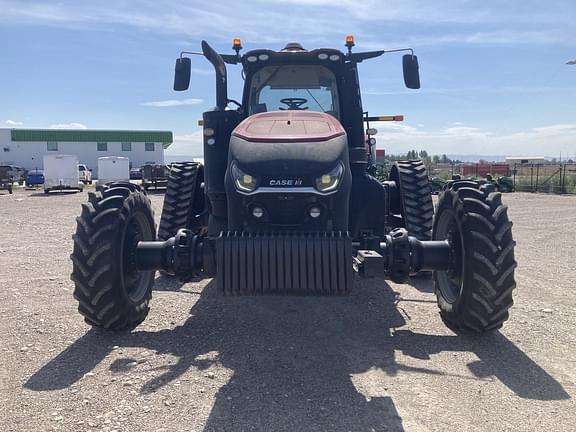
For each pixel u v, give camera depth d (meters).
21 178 42.28
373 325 4.77
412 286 6.29
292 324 4.81
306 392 3.38
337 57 5.47
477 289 4.04
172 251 4.23
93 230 4.15
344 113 5.58
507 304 4.06
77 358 3.94
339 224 4.05
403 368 3.77
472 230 4.07
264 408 3.16
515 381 3.55
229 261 3.67
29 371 3.70
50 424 2.96
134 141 62.59
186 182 6.71
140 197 4.70
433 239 4.90
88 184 39.66
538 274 6.86
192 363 3.85
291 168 3.93
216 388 3.43
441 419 3.04
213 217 4.95
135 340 4.35
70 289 6.04
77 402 3.23
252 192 3.94
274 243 3.65
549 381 3.55
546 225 12.25
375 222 5.00
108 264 4.11
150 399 3.27
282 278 3.64
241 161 4.03
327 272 3.62
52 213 15.73
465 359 3.93
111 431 2.89
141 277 4.85
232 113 4.90
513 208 16.98
